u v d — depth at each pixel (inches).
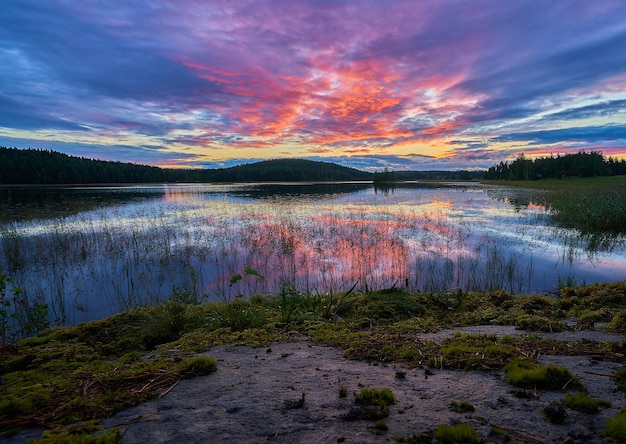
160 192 2003.0
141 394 101.5
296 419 86.5
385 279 367.9
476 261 421.4
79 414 89.7
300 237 580.1
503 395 95.7
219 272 403.2
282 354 143.1
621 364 114.2
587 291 244.7
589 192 1062.4
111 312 291.9
